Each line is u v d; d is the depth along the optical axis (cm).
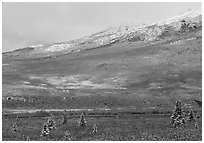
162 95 12512
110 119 5925
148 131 4034
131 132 4050
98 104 11094
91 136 3856
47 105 10812
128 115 6944
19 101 10975
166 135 3659
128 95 12369
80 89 14550
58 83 17500
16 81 17100
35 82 17438
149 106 10644
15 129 4438
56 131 4209
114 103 11194
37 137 3881
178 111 4416
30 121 5962
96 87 16025
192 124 4366
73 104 11075
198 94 12362
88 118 6316
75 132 4153
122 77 17788
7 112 8775
